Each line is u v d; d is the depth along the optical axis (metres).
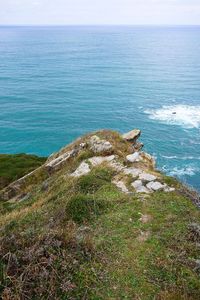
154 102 120.00
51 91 141.00
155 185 16.55
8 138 86.50
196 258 10.70
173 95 130.00
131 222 12.66
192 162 70.62
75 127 95.50
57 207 14.83
